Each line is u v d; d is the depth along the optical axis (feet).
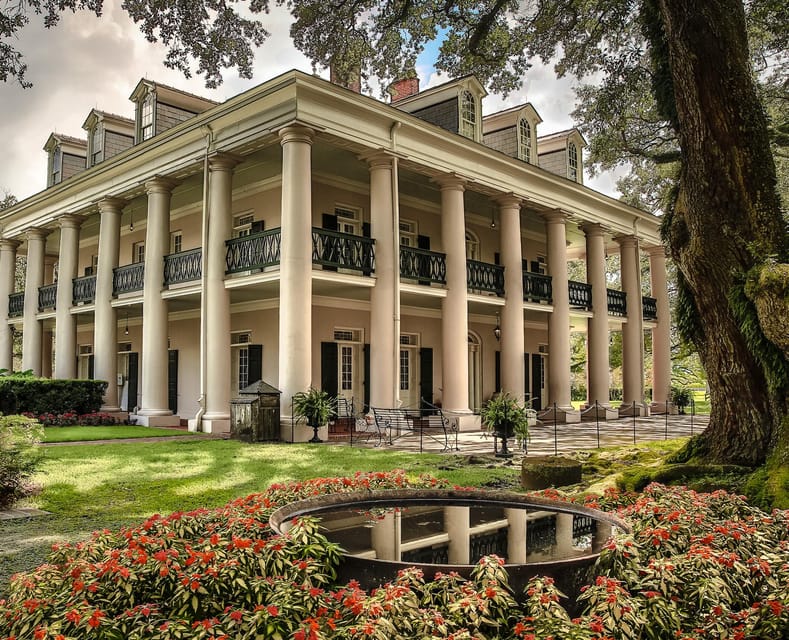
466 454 37.06
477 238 71.00
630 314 76.33
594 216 70.49
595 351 69.77
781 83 53.62
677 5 23.90
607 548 10.16
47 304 70.74
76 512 21.98
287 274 42.45
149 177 54.95
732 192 24.18
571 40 41.09
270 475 28.22
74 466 30.78
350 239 46.68
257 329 56.95
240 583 9.12
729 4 23.89
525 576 9.66
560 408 63.31
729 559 10.62
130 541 11.20
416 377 64.23
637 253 77.66
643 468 25.00
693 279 25.45
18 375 58.90
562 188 65.10
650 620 8.99
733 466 23.29
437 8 38.45
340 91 44.47
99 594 9.32
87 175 61.67
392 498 14.17
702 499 15.38
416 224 63.62
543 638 8.23
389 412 46.11
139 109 60.23
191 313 63.87
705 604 9.60
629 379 75.61
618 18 38.47
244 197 58.29
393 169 48.44
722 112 23.97
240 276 47.70
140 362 70.18
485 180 56.70
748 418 24.29
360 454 35.65
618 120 45.75
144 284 54.44
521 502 13.97
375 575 10.09
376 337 47.70
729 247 24.25
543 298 64.85
